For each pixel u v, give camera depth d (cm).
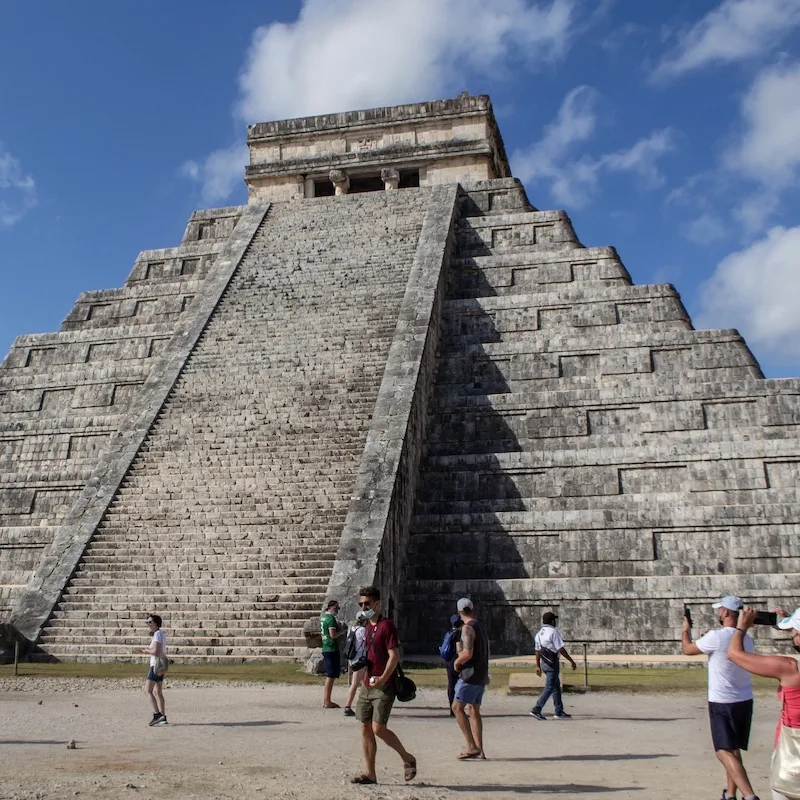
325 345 2689
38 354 3231
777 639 1970
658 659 1927
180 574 2031
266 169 4006
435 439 2566
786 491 2234
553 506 2331
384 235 3259
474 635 973
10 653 1861
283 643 1822
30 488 2794
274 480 2238
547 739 1090
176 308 3262
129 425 2527
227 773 852
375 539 1959
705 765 930
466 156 3834
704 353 2612
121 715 1245
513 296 2922
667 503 2233
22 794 749
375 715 823
